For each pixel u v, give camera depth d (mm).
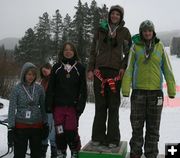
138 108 5430
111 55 5625
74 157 5656
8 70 21141
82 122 11859
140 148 5523
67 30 45094
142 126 5508
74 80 5656
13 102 5789
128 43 5656
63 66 5715
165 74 5434
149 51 5320
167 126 11195
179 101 19078
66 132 5574
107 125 5758
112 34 5613
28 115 5816
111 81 5551
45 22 45344
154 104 5391
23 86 5906
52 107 5672
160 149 7902
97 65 5688
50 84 5672
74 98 5652
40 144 5945
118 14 5625
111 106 5668
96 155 5414
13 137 5848
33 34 44156
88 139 9078
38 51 43938
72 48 5711
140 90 5406
